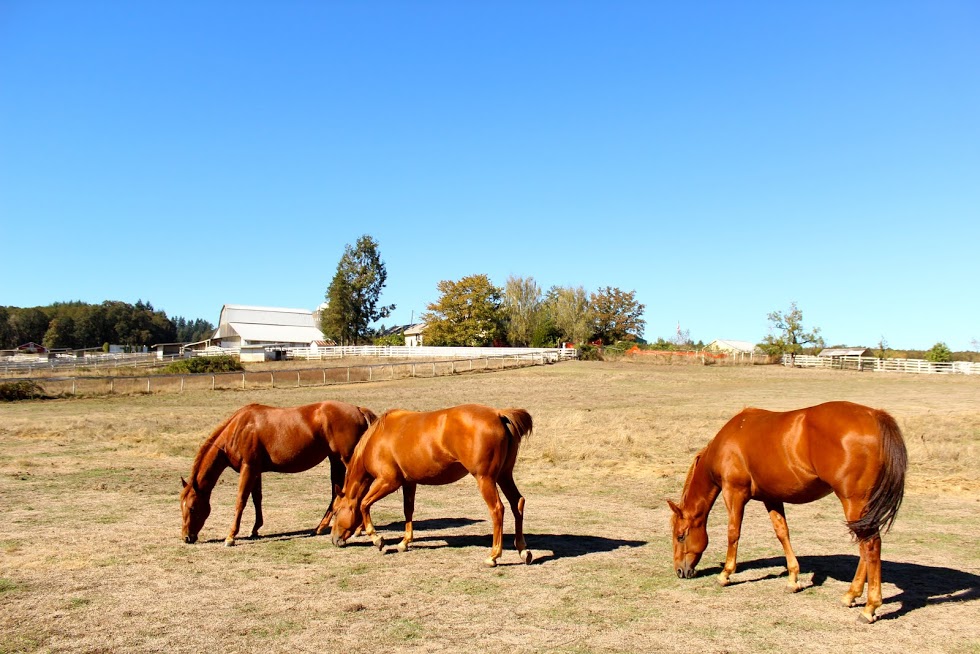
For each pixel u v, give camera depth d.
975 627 5.70
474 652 5.22
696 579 7.10
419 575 7.25
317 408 9.05
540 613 6.07
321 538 9.08
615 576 7.21
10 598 6.42
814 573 7.23
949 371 53.78
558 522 10.15
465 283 80.31
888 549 8.36
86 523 9.79
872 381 45.12
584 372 48.41
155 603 6.31
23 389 34.34
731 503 6.79
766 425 6.46
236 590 6.71
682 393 36.59
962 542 8.72
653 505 11.51
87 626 5.72
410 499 8.49
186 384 41.75
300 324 103.81
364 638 5.49
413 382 44.00
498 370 51.19
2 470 14.62
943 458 15.83
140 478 13.93
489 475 7.46
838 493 5.82
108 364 63.69
